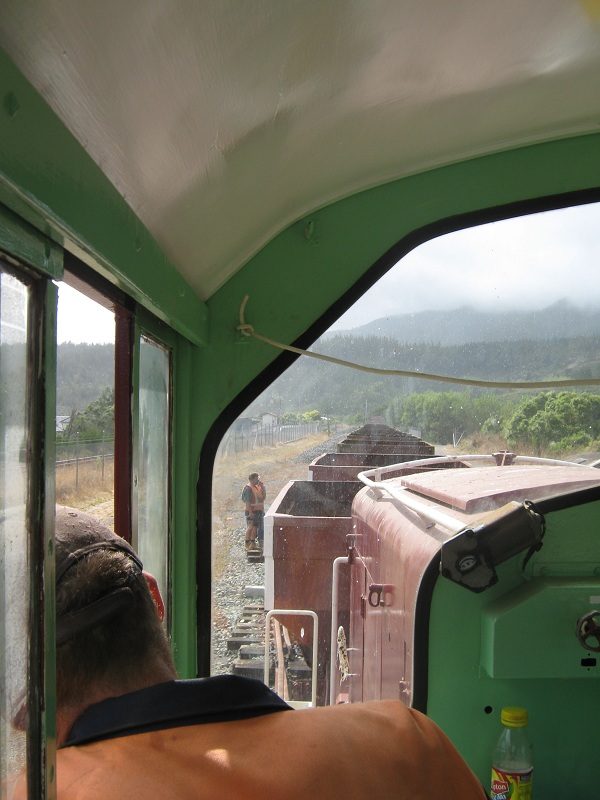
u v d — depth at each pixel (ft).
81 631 2.79
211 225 4.76
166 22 2.56
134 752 2.64
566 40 4.16
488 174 5.95
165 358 5.74
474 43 4.02
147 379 5.18
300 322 6.02
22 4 1.95
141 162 3.25
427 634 5.21
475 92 4.79
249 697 2.92
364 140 5.12
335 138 4.88
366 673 7.25
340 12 3.24
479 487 5.79
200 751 2.66
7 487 2.20
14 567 2.26
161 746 2.67
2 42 2.02
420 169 5.92
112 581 2.87
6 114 1.90
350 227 6.00
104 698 2.81
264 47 3.23
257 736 2.78
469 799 3.04
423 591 5.19
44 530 2.36
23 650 2.32
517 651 4.91
